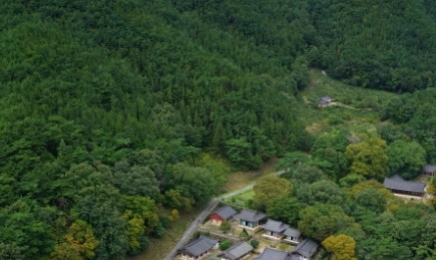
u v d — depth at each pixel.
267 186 155.88
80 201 127.06
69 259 117.62
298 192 152.88
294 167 171.62
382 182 176.50
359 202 153.00
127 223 131.25
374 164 175.25
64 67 169.88
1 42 169.38
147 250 137.12
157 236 140.75
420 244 132.62
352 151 177.25
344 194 153.88
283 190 154.25
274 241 145.00
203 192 153.75
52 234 119.31
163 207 148.12
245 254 137.38
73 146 142.88
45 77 164.25
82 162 137.88
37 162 134.62
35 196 128.25
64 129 145.75
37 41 173.25
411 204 154.50
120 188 137.12
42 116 148.12
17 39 170.75
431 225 133.38
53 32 179.88
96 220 125.62
